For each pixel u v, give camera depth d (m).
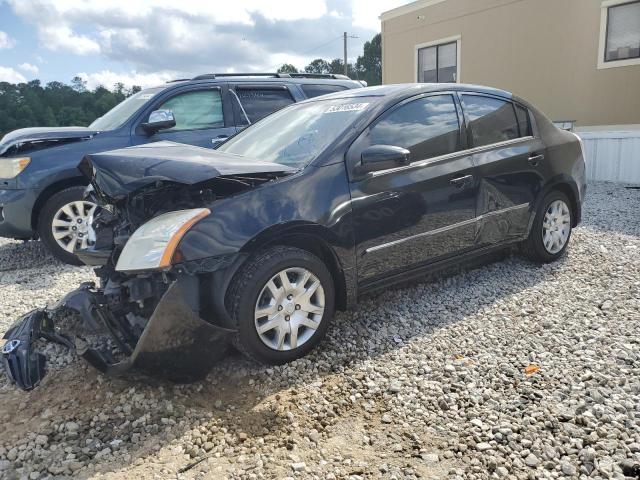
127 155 3.34
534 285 4.56
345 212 3.50
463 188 4.18
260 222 3.16
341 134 3.69
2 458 2.54
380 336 3.70
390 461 2.45
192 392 3.07
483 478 2.31
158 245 2.88
